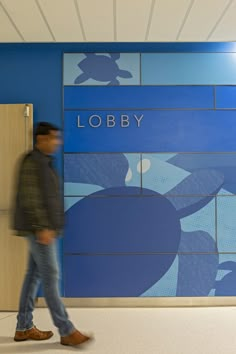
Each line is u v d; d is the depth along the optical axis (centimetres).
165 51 424
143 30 392
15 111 414
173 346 305
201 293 418
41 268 291
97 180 421
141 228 420
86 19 364
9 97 423
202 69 423
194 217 420
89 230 420
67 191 420
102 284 419
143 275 419
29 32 395
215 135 424
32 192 278
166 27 384
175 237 420
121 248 420
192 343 311
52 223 284
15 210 290
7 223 410
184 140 423
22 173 284
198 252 419
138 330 343
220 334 332
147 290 418
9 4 333
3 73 423
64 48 425
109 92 424
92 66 423
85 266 419
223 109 424
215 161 423
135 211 421
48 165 291
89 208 420
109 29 389
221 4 336
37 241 287
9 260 410
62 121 423
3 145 413
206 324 359
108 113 424
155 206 421
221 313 392
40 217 277
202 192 421
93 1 329
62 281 418
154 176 421
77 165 421
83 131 423
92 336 318
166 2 332
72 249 419
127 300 418
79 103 424
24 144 412
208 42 426
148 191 421
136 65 423
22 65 425
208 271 419
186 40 420
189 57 425
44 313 396
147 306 417
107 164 422
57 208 290
